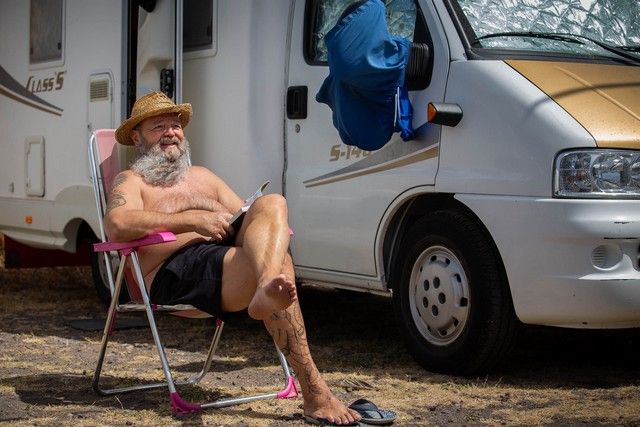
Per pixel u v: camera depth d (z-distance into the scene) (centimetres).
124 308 482
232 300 459
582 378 547
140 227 461
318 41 636
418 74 557
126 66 725
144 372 561
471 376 544
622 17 611
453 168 540
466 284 537
